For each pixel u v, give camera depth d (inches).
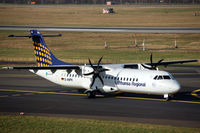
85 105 4207.7
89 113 3752.5
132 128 3065.9
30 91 5310.0
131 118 3484.3
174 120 3380.9
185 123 3253.0
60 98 4719.5
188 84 5876.0
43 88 5595.5
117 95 4921.3
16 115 3681.1
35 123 3304.6
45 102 4431.6
